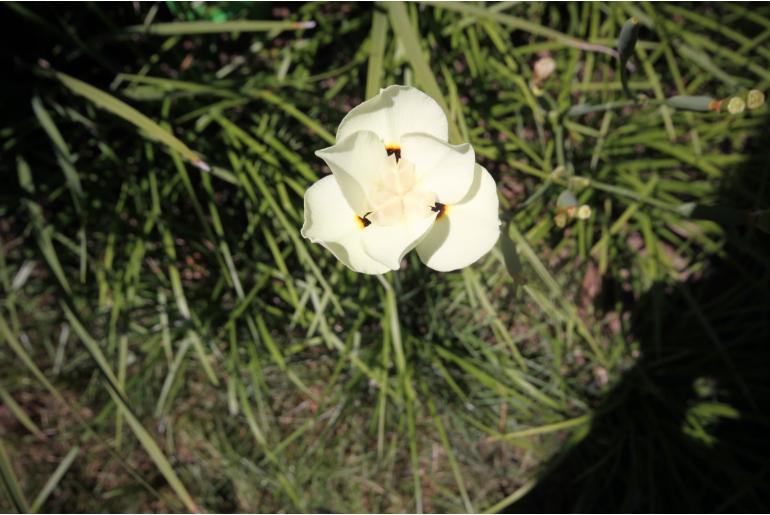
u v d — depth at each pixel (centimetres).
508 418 49
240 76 48
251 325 47
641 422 49
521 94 46
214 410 50
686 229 48
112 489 50
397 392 47
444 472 50
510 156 48
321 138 48
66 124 48
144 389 49
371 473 49
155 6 45
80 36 47
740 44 50
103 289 47
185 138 47
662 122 48
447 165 33
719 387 50
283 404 50
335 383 49
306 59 48
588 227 48
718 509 48
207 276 49
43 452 50
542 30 41
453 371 49
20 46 47
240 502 50
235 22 44
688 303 50
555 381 49
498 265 48
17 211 49
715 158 47
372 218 34
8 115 47
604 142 48
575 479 48
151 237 48
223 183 49
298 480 49
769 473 49
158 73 47
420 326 49
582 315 50
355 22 47
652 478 48
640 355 49
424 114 33
